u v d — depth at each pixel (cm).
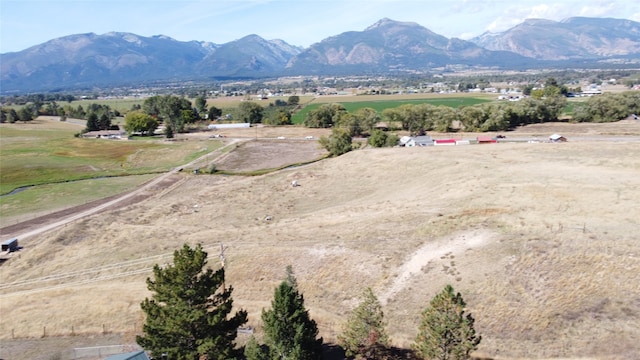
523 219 5438
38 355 4381
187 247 3603
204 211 9044
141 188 11788
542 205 5841
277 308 3366
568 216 5372
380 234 5872
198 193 10381
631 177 6750
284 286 3422
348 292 4972
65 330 4741
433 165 9675
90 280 5931
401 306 4525
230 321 3716
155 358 3453
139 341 3522
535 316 4000
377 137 13762
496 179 7462
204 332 3481
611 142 10338
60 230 8125
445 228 5597
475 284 4497
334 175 10712
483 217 5703
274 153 15212
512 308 4141
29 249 7494
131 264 6262
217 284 3616
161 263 6144
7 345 4597
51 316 4981
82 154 16538
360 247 5600
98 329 4712
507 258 4712
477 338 3133
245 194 9994
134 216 8850
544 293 4216
